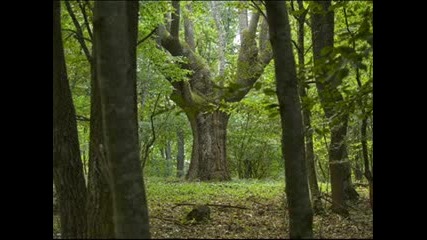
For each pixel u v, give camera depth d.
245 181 24.69
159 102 22.05
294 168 6.93
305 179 6.96
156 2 14.14
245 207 13.11
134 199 5.77
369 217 11.34
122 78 5.86
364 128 10.87
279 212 12.30
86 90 17.73
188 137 34.00
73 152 8.04
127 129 5.82
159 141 28.52
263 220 11.09
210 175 25.02
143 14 14.38
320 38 11.55
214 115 25.11
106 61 5.84
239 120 28.89
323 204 13.09
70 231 7.88
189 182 23.34
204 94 23.58
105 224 7.23
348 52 6.62
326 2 11.23
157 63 17.61
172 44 23.44
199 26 31.34
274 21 7.01
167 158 37.50
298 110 7.01
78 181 8.01
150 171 31.25
